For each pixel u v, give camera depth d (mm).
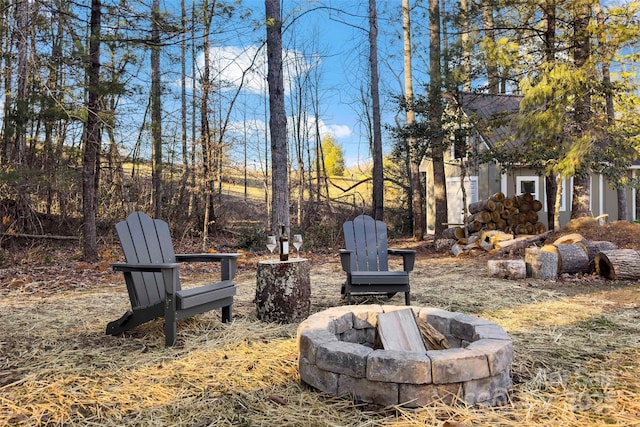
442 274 6539
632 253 5789
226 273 3816
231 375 2625
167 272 3131
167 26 7504
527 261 6195
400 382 2148
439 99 10320
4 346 3168
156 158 10648
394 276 4230
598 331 3480
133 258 3389
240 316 4027
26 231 9656
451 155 14047
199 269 7480
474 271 6734
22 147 8750
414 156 11203
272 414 2154
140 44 7590
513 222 9867
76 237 9961
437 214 11375
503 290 5184
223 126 10555
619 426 2002
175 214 12438
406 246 10734
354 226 4754
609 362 2814
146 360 2871
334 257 9047
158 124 10180
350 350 2293
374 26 11602
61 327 3658
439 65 10203
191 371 2688
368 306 3207
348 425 2029
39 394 2367
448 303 4535
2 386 2482
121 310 4273
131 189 12320
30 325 3715
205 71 10680
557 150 8648
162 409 2217
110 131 9367
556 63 7871
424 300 4703
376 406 2191
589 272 6141
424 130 10484
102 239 10211
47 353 3004
